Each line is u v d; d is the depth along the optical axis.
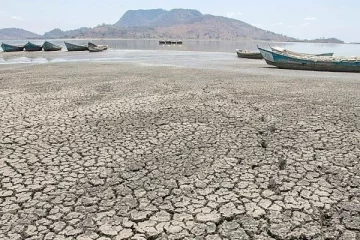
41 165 5.83
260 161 6.04
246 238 3.86
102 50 52.62
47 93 12.51
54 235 3.88
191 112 9.58
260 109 9.98
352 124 8.30
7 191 4.90
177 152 6.49
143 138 7.30
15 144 6.84
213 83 15.23
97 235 3.89
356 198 4.72
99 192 4.91
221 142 7.05
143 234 3.92
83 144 6.90
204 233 3.95
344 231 3.97
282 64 23.33
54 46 50.38
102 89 13.46
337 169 5.68
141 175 5.48
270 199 4.69
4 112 9.43
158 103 10.77
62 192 4.89
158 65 25.44
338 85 14.86
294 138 7.28
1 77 17.31
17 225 4.07
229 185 5.12
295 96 12.04
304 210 4.41
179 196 4.80
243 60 32.56
